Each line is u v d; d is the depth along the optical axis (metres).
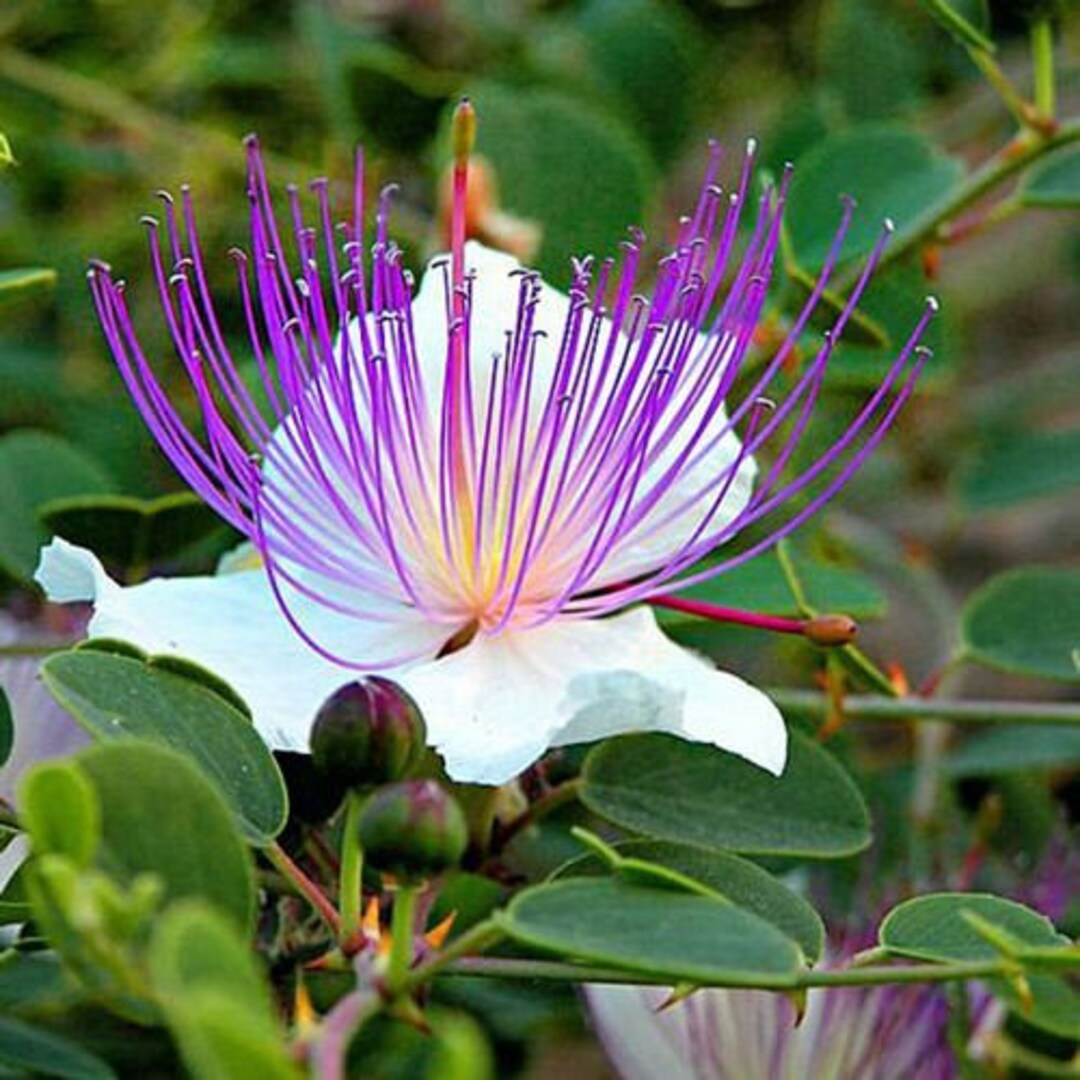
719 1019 0.43
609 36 0.57
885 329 0.50
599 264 0.49
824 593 0.46
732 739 0.40
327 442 0.41
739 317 0.42
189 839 0.36
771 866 0.47
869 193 0.50
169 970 0.32
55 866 0.34
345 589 0.42
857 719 0.49
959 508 0.58
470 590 0.42
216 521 0.46
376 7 0.59
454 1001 0.50
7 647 0.44
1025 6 0.49
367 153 0.55
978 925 0.38
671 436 0.41
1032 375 0.66
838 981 0.38
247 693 0.41
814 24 0.61
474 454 0.41
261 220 0.42
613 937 0.36
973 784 0.53
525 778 0.43
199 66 0.59
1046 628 0.48
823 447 0.54
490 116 0.49
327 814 0.42
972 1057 0.45
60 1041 0.42
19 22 0.58
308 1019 0.37
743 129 0.62
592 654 0.42
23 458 0.48
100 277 0.41
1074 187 0.49
